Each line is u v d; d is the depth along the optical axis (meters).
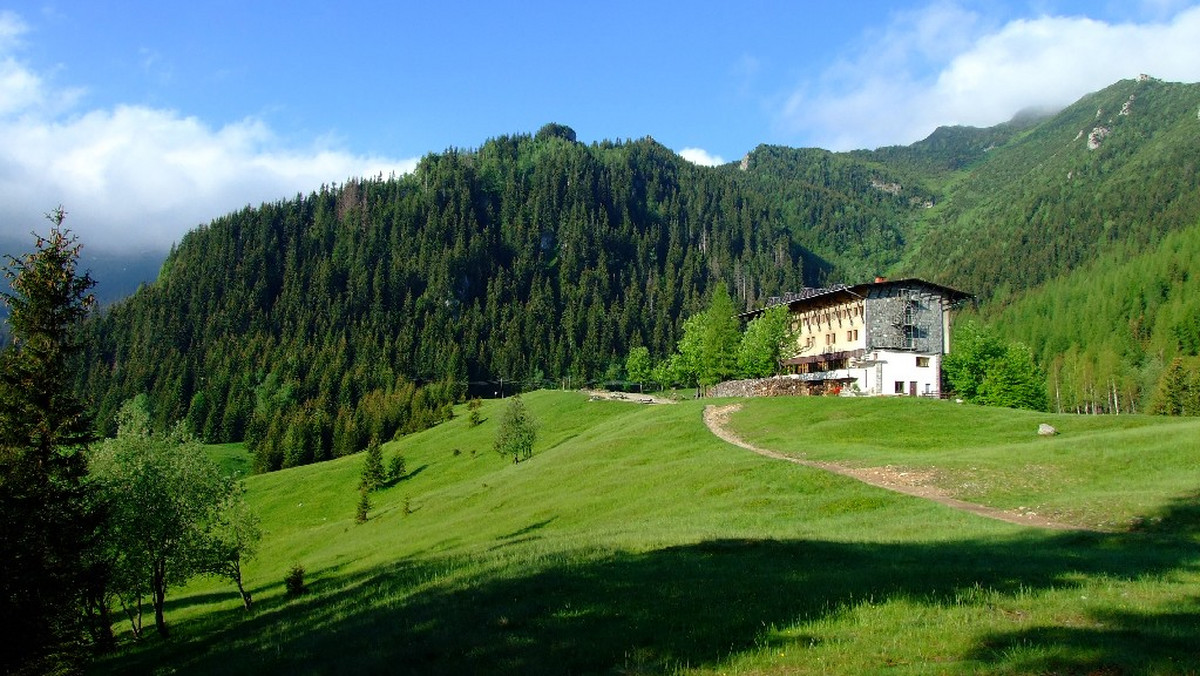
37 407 33.25
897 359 107.38
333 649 19.39
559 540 34.81
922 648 13.70
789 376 116.69
